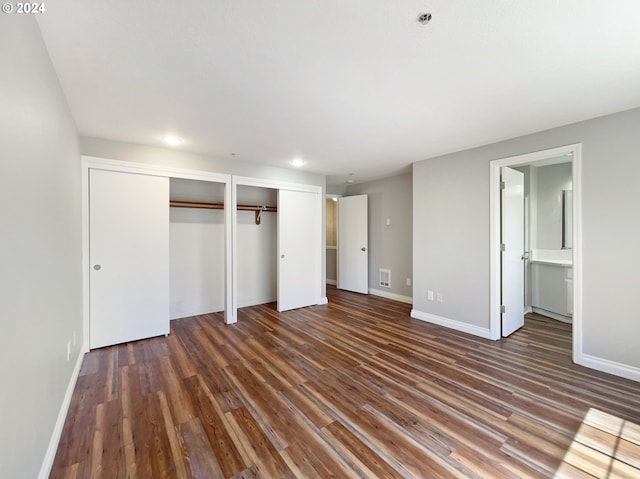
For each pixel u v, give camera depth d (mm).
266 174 4277
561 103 2279
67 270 2146
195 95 2135
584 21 1394
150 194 3324
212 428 1777
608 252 2484
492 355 2855
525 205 4453
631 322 2381
